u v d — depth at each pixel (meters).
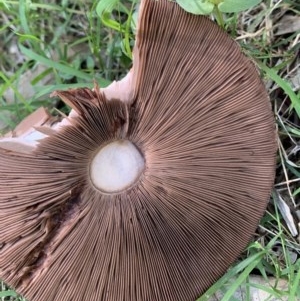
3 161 0.14
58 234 0.15
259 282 0.18
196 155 0.15
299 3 0.18
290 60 0.18
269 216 0.18
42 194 0.14
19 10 0.19
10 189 0.14
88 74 0.19
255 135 0.15
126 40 0.18
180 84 0.14
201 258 0.16
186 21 0.13
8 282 0.15
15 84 0.20
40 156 0.14
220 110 0.14
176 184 0.15
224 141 0.15
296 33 0.18
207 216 0.15
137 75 0.14
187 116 0.14
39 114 0.16
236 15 0.18
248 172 0.15
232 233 0.16
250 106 0.15
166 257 0.15
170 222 0.15
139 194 0.15
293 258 0.18
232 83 0.14
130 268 0.15
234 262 0.17
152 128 0.14
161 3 0.13
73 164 0.14
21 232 0.15
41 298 0.15
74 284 0.15
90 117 0.14
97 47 0.19
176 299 0.16
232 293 0.16
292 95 0.17
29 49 0.20
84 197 0.15
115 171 0.15
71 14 0.20
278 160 0.18
